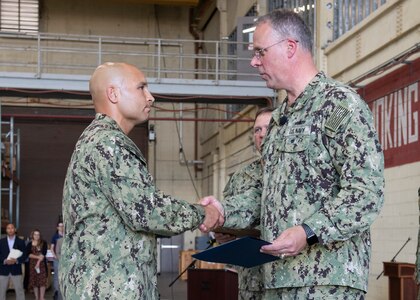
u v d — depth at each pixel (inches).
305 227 100.3
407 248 361.1
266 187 115.6
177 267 911.7
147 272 126.6
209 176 884.0
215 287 299.3
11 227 513.0
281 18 114.3
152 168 932.6
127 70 134.4
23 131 940.6
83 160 123.7
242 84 624.1
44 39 892.6
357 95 108.8
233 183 190.2
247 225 130.6
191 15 932.0
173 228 121.6
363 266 108.9
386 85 395.5
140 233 125.3
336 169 107.2
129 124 135.9
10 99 879.1
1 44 877.2
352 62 449.7
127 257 123.1
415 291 322.7
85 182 123.6
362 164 102.7
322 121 107.7
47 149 944.9
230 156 782.5
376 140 104.8
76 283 122.4
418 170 350.9
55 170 944.9
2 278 506.6
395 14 384.8
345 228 100.2
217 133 833.5
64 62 897.5
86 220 123.7
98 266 122.0
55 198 942.4
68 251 125.6
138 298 122.8
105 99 133.2
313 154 108.1
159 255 909.2
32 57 878.4
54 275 570.6
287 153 111.0
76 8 908.6
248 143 693.9
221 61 807.7
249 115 693.3
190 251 804.0
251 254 106.3
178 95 627.2
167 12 930.1
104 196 123.3
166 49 925.8
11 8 874.8
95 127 128.0
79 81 606.5
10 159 761.6
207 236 825.5
